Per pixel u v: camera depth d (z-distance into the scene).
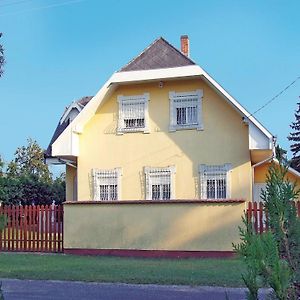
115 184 23.08
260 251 4.67
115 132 23.23
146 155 22.78
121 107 23.25
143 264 15.48
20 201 33.66
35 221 19.42
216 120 22.02
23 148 57.41
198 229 17.42
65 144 22.94
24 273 13.83
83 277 13.09
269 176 5.28
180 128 22.44
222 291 11.41
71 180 24.73
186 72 21.69
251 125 20.47
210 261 16.08
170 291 11.48
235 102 20.97
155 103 22.92
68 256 18.05
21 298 10.91
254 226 5.61
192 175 22.14
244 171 21.48
